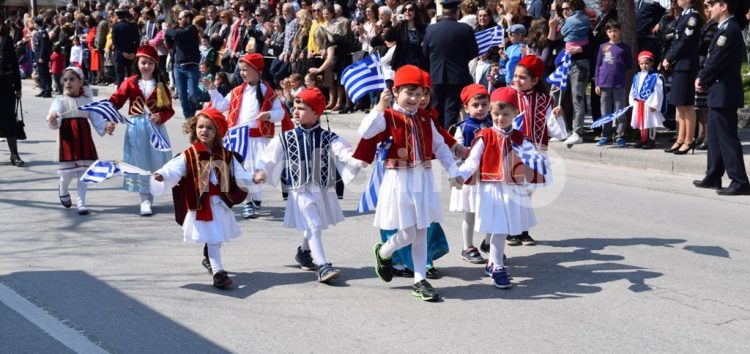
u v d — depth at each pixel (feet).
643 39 42.78
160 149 27.86
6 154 41.04
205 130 20.57
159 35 64.23
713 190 31.50
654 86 36.60
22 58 85.35
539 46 38.42
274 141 21.24
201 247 24.41
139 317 18.69
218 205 20.71
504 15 42.04
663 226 26.40
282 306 19.40
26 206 29.81
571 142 38.96
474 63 42.24
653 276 21.42
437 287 20.83
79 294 20.21
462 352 16.65
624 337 17.40
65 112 28.53
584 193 31.30
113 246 24.50
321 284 21.01
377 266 20.53
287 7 52.60
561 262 22.77
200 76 53.36
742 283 20.85
